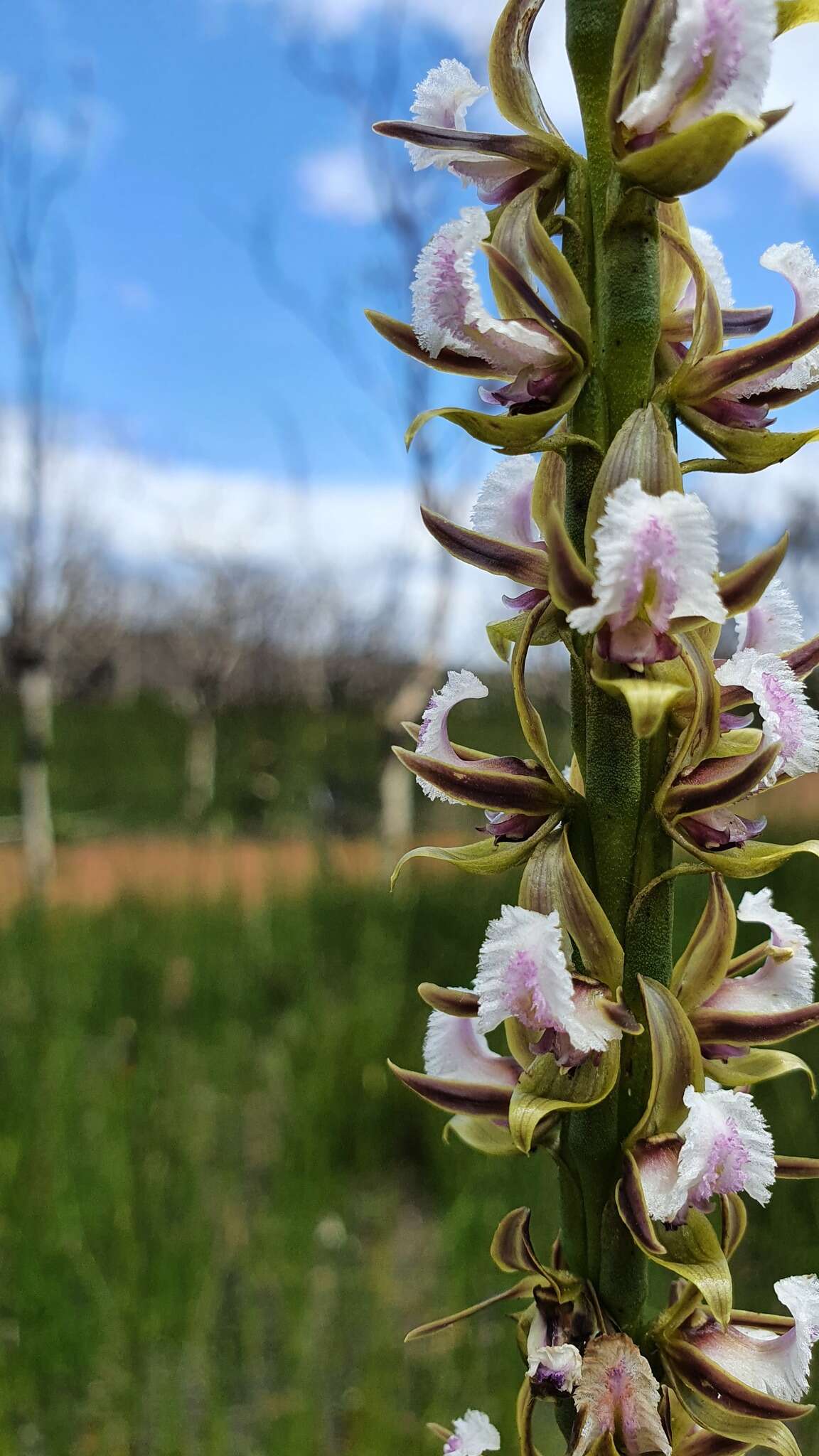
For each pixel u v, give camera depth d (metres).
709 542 0.06
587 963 0.07
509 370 0.07
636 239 0.07
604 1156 0.07
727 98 0.07
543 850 0.07
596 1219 0.08
